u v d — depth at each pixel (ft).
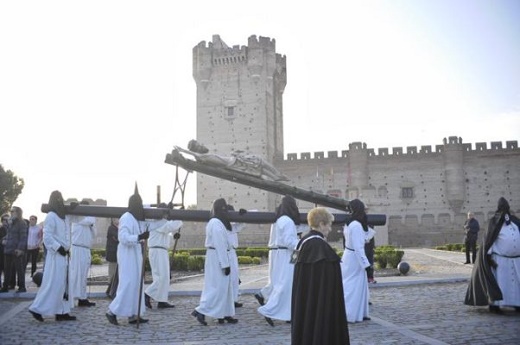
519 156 201.67
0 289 53.93
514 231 36.35
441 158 209.15
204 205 212.64
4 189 227.20
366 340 28.17
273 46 222.48
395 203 210.38
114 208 39.86
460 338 28.30
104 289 54.70
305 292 20.70
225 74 220.84
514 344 26.73
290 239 33.37
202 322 34.09
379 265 80.74
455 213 204.44
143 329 32.96
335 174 217.77
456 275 62.64
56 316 36.65
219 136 217.97
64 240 37.01
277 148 233.14
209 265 34.96
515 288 36.11
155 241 42.45
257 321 35.58
